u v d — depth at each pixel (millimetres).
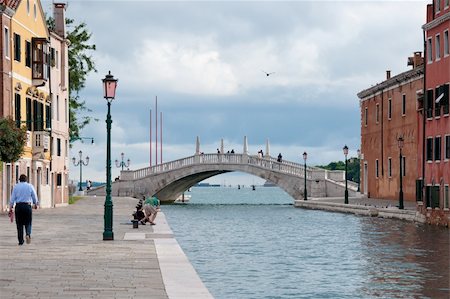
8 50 53250
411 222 55906
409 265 29781
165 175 104688
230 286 24016
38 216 48938
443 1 52625
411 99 74125
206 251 36156
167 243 29203
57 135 68250
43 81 59250
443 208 50688
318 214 74125
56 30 70875
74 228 37469
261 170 100562
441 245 38094
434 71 53656
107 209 30672
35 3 60375
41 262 22656
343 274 27109
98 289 17609
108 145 30906
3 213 49594
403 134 76562
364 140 90812
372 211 65188
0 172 50812
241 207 100250
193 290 17484
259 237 45719
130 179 105188
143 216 41125
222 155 102500
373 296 22031
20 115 55531
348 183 98062
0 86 51844
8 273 20250
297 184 98188
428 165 53531
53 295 16703
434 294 22469
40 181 61688
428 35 54969
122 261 22984
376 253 34594
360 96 91562
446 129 50750
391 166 80938
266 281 25203
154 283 18562
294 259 32281
